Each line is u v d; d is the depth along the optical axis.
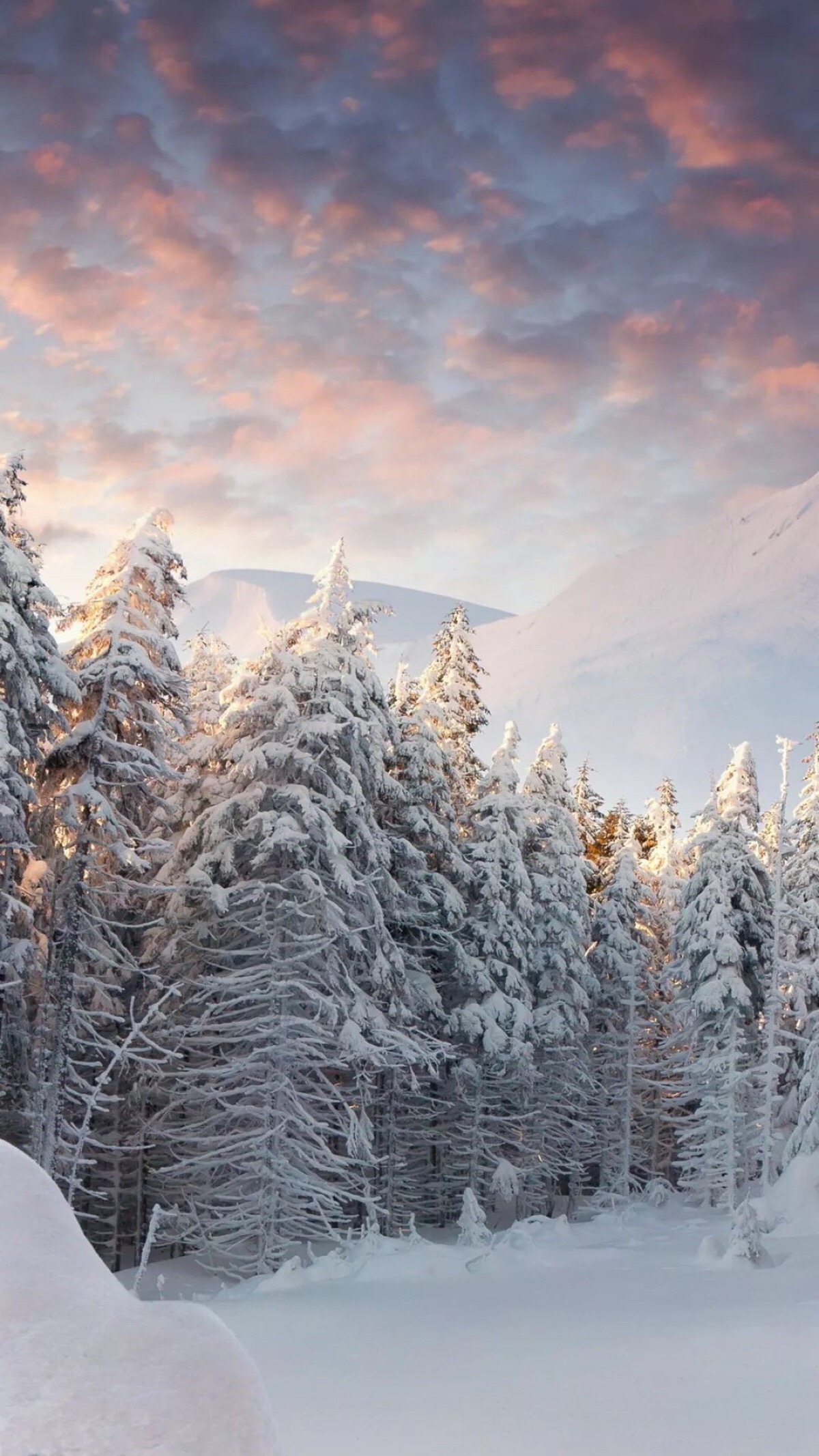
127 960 24.42
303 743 26.56
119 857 22.03
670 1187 46.66
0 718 19.86
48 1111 21.34
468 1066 34.50
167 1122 27.77
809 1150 30.00
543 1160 41.12
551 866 40.19
